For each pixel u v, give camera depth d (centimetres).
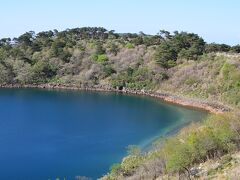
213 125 6731
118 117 12675
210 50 18688
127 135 10181
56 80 19888
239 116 6750
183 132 8000
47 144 9194
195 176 5253
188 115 12762
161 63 18362
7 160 7919
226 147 5953
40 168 7462
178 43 19188
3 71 19812
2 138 9700
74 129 10881
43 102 15438
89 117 12675
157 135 10150
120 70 19400
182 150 5625
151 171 5850
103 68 19700
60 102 15475
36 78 19962
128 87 18425
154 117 12625
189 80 16425
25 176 7031
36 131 10562
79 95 17338
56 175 7081
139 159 6838
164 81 17688
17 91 18150
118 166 6594
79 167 7494
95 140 9625
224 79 14912
